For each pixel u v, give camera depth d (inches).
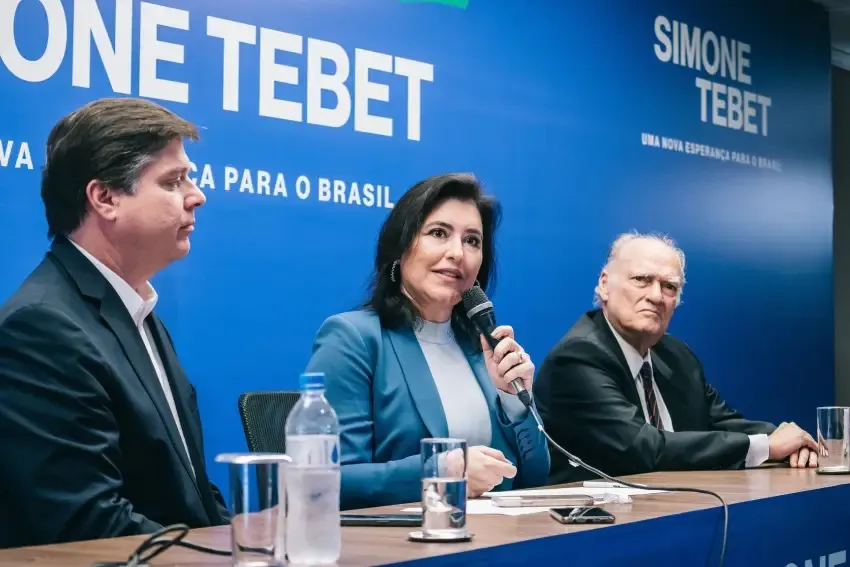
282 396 102.5
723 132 187.6
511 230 150.3
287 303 125.1
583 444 122.6
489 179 147.9
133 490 74.9
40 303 72.6
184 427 83.0
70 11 107.3
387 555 54.6
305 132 127.1
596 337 127.0
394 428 94.7
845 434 108.0
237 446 120.3
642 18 172.7
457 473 60.1
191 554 56.6
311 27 128.2
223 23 119.7
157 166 80.6
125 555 56.4
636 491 87.4
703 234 182.7
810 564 87.7
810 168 206.4
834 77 238.7
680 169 178.5
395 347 97.9
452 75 143.7
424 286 99.3
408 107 138.1
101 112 80.2
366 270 133.0
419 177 139.2
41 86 105.1
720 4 188.2
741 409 189.0
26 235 103.8
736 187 189.8
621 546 65.9
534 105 154.3
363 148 133.1
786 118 201.5
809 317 204.7
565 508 71.9
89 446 69.3
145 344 82.0
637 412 124.1
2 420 69.4
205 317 117.8
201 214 117.4
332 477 53.2
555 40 157.9
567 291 157.8
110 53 110.2
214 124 118.6
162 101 114.2
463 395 98.4
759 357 193.3
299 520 52.6
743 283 190.5
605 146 165.2
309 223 127.3
